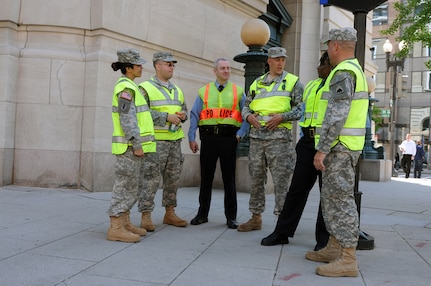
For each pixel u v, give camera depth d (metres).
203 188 6.02
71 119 8.36
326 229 4.48
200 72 10.68
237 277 3.72
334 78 3.86
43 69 8.31
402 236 5.70
